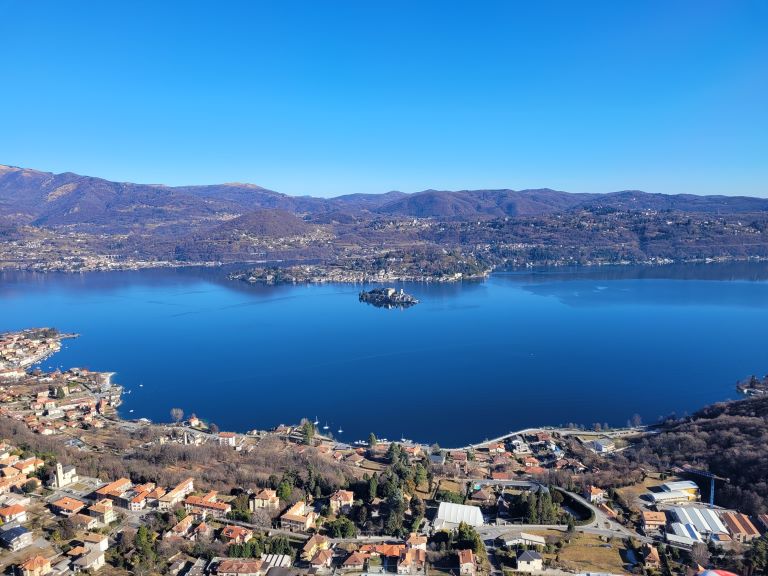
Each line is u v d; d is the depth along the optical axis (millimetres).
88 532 180125
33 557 161875
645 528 192500
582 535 190125
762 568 163375
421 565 168625
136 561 165000
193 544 176625
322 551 173000
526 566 169125
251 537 182375
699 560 170125
